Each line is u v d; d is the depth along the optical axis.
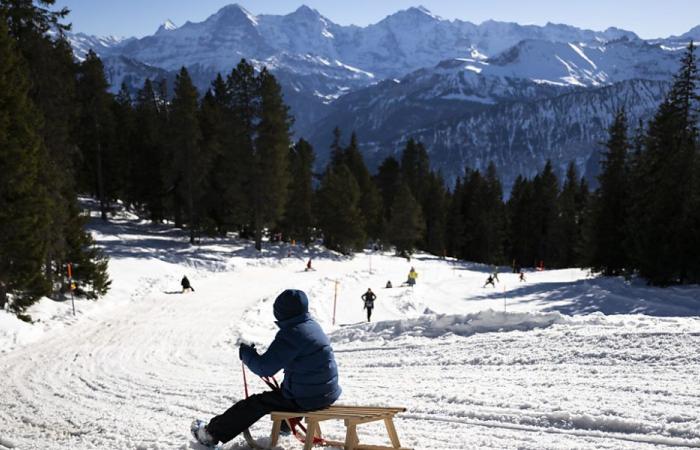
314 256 56.56
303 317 4.88
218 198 57.12
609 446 5.14
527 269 69.19
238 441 5.77
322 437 5.92
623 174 39.53
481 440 5.52
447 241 95.00
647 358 8.83
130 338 19.45
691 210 30.48
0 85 20.59
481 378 8.82
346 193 65.88
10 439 7.58
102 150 54.12
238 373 12.59
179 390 10.55
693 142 33.66
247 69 51.25
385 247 78.81
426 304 32.94
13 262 20.73
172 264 40.03
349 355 13.01
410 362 11.07
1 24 20.75
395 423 6.41
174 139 49.16
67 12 25.52
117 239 46.09
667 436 5.27
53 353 16.91
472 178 100.69
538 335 11.79
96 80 48.50
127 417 8.25
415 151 100.94
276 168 51.62
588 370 8.61
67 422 8.46
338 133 90.06
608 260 39.19
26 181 20.81
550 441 5.36
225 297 30.47
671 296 26.72
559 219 85.62
